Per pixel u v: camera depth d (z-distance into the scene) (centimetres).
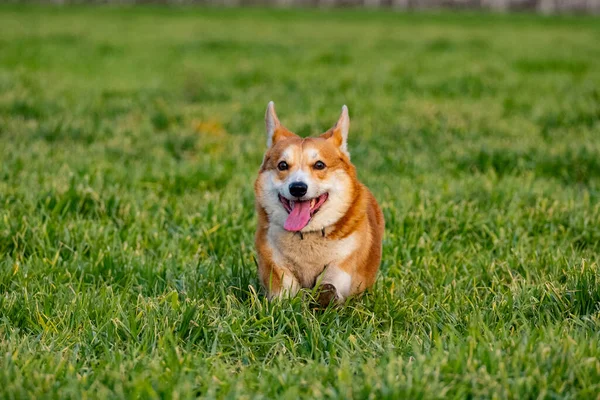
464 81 2238
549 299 721
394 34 4216
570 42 3697
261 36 3934
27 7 5747
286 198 731
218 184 1175
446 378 556
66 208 977
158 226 965
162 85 2219
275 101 1956
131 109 1808
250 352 632
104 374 569
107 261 822
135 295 756
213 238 925
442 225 977
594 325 660
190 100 2003
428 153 1377
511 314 692
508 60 2820
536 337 618
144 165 1246
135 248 902
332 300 717
